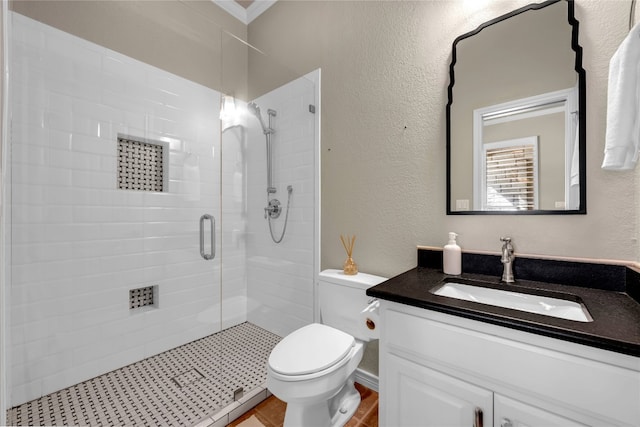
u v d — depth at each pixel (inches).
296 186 80.2
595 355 25.3
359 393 61.9
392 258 61.7
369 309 47.8
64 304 61.7
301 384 42.8
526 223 46.1
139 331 73.5
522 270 45.8
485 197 49.9
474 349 31.4
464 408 32.3
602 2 40.1
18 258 55.5
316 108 75.9
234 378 66.7
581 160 41.1
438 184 55.4
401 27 60.6
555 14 43.8
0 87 48.9
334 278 60.6
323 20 75.6
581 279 41.0
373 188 64.7
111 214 69.0
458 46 52.7
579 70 41.3
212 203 88.0
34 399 57.3
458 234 52.9
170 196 79.7
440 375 34.2
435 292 41.9
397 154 60.9
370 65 65.4
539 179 44.9
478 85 50.6
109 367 68.4
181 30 83.1
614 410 24.3
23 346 56.1
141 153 75.8
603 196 40.0
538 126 45.0
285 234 82.6
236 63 94.3
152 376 67.2
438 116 55.4
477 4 51.2
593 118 40.6
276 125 85.2
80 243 64.1
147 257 75.2
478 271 49.6
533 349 28.1
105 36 68.4
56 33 60.7
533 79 45.5
